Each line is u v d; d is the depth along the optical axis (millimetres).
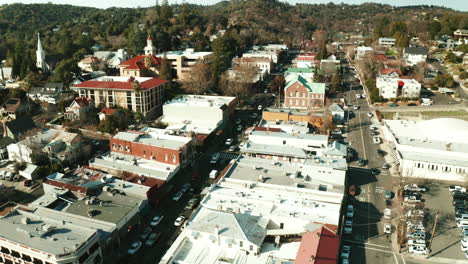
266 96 173875
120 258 66312
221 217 64250
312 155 96938
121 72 176250
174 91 168375
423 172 95312
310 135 106062
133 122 136875
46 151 104750
